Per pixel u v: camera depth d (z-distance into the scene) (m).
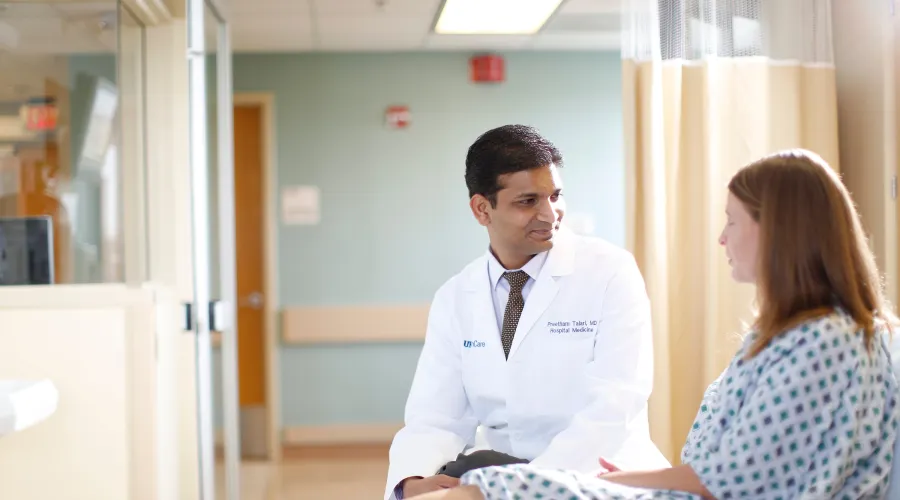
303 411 5.16
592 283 1.81
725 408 1.24
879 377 1.20
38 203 2.61
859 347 1.17
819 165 1.22
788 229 1.20
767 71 2.55
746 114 2.54
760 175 1.23
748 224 1.25
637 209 2.55
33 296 2.54
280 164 5.10
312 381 5.16
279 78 5.07
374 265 5.15
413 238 5.15
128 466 2.48
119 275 2.68
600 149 5.16
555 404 1.80
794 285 1.20
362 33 4.56
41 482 2.46
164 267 2.75
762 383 1.18
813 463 1.16
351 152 5.11
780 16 2.57
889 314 1.28
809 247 1.19
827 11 2.59
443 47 4.98
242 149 5.11
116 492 2.47
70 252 2.62
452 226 5.16
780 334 1.19
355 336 5.10
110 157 2.69
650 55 2.48
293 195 5.11
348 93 5.10
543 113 5.14
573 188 5.15
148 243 2.75
